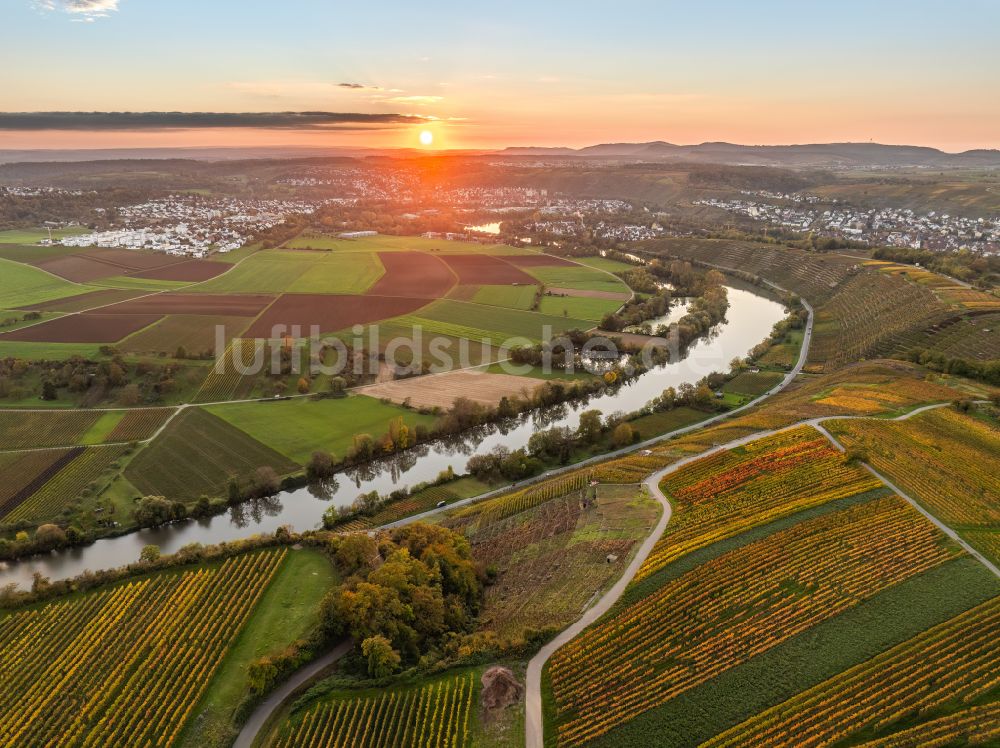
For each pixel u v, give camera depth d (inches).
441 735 3366.1
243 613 4320.9
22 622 4264.3
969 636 3558.1
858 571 4210.1
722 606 4020.7
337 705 3570.4
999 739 2913.4
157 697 3713.1
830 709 3230.8
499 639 4018.2
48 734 3511.3
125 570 4717.0
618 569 4512.8
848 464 5541.3
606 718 3368.6
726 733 3186.5
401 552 4581.7
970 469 5482.3
